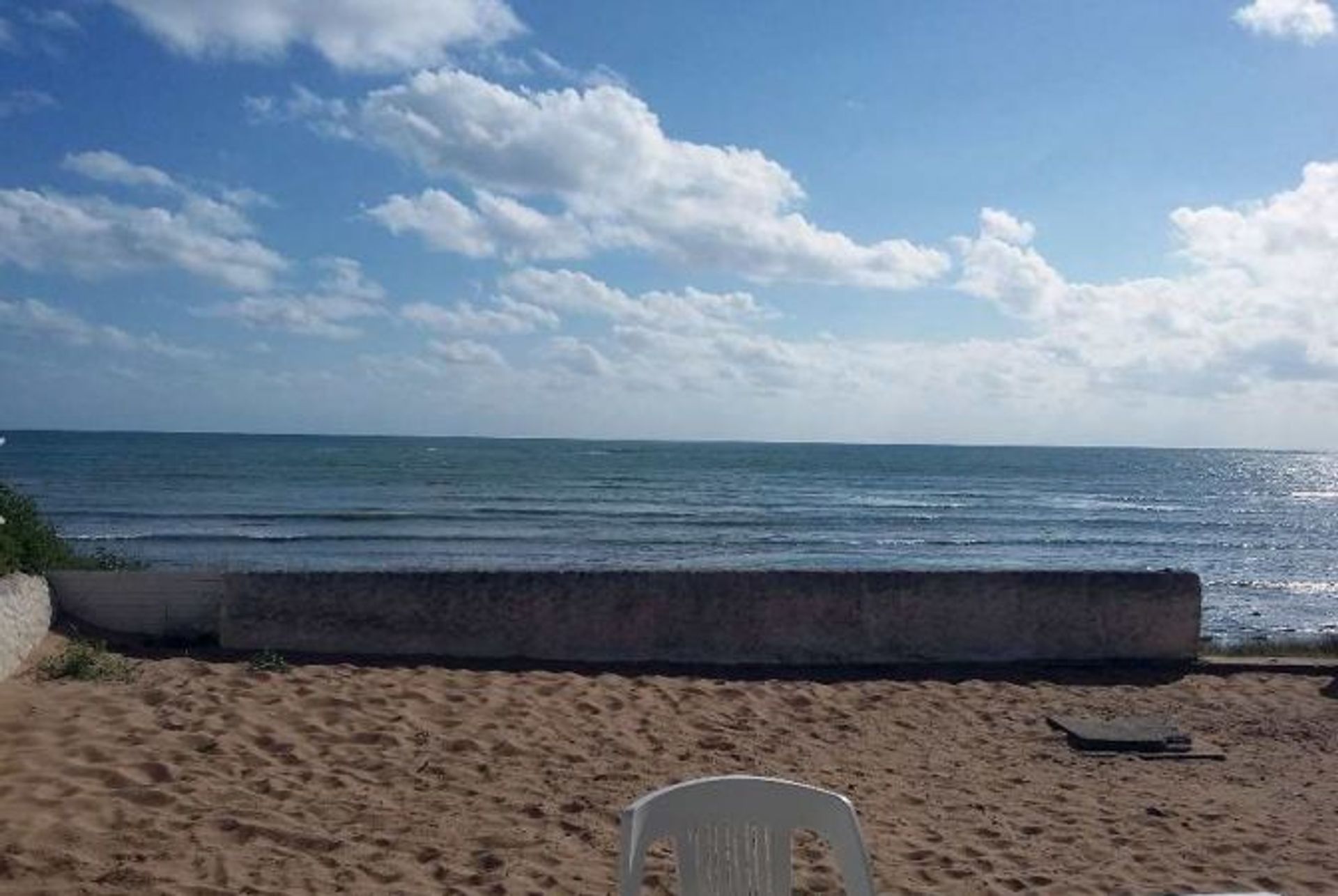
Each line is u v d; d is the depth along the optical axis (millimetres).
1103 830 6211
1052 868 5617
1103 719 8391
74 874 4965
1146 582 9984
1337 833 6223
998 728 8203
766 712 8281
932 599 9766
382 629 9344
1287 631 21031
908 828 6125
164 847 5328
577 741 7402
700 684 8820
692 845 3199
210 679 8188
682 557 32344
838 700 8680
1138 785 7090
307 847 5453
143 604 9438
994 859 5703
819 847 5727
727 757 7270
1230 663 9977
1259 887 5391
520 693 8320
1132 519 52656
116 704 7422
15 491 10695
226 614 9289
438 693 8148
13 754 6363
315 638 9305
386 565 27594
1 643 7848
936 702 8711
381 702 7855
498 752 7090
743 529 41312
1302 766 7539
